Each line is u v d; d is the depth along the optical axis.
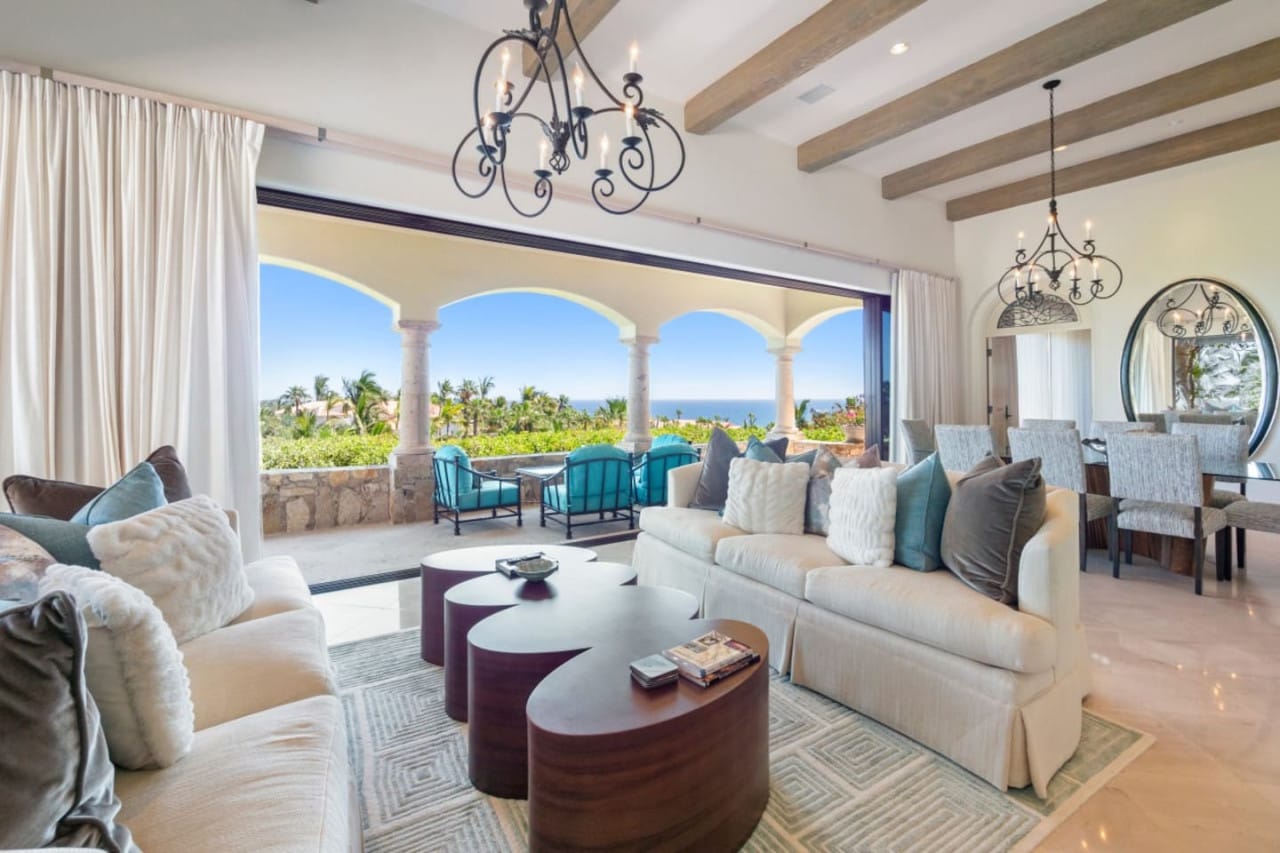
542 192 2.75
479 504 5.56
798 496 3.00
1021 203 6.08
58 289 2.53
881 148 5.35
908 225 6.29
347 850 1.05
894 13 3.18
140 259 2.67
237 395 2.89
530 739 1.42
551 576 2.51
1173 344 5.39
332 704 1.43
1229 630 2.92
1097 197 5.79
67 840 0.77
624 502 5.70
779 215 5.20
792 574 2.50
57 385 2.53
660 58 3.93
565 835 1.36
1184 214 5.30
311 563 4.39
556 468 6.07
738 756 1.54
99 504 1.80
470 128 3.67
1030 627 1.77
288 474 5.49
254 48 3.05
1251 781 1.81
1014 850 1.55
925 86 4.30
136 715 1.09
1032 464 2.04
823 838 1.60
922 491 2.35
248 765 1.13
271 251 5.38
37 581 1.32
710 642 1.73
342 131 3.27
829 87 4.33
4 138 2.45
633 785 1.36
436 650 2.63
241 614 1.92
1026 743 1.76
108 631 1.08
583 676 1.60
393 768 1.90
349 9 3.31
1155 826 1.63
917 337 6.21
